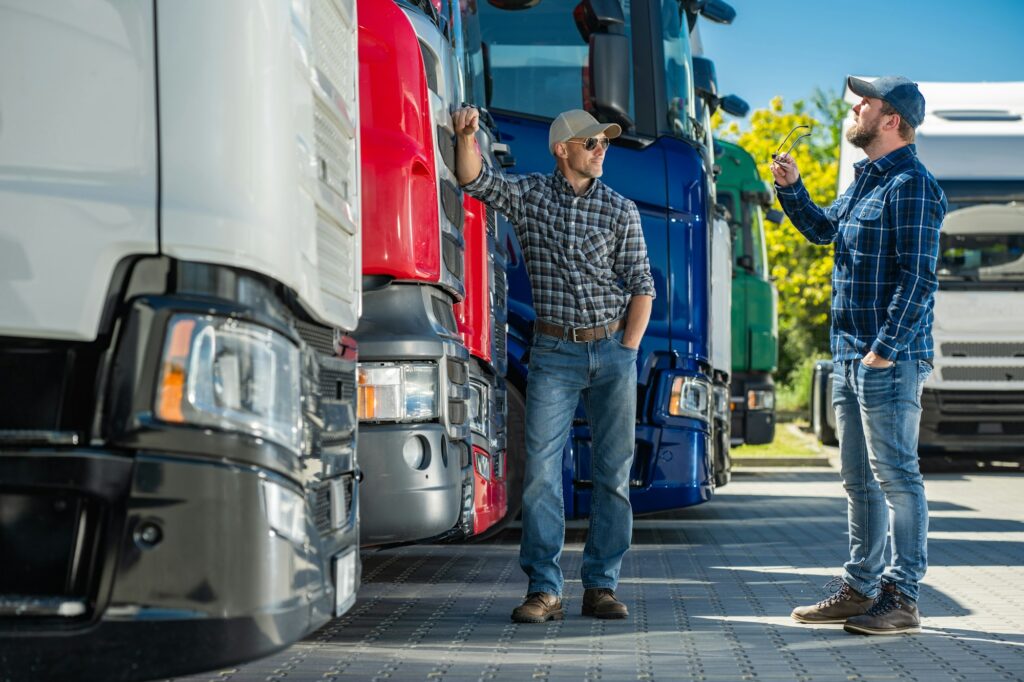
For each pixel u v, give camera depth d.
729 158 16.70
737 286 16.47
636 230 6.13
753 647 5.43
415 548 8.89
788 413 32.72
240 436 2.83
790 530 10.38
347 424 3.71
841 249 5.98
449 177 5.62
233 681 4.65
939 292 16.59
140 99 2.84
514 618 5.97
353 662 5.02
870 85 5.87
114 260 2.79
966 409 16.53
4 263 2.77
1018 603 6.67
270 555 2.87
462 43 7.47
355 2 4.00
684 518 11.42
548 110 9.28
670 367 9.18
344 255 3.68
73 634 2.71
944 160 16.81
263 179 2.90
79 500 2.75
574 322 6.09
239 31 2.89
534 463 6.09
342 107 3.69
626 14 9.38
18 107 2.82
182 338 2.79
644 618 6.14
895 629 5.74
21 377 2.77
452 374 5.31
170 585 2.75
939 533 10.09
